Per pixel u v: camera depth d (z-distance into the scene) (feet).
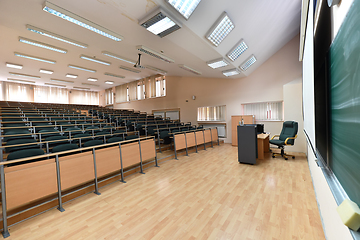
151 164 12.85
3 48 15.76
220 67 16.47
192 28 10.07
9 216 6.14
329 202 4.39
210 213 6.58
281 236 5.26
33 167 6.49
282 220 6.03
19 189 6.10
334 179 3.37
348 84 2.47
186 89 26.25
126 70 24.29
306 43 6.32
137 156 10.96
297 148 16.30
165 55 14.74
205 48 12.45
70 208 7.17
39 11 9.37
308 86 6.11
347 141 2.57
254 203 7.20
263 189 8.48
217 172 11.10
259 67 19.76
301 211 6.53
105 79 29.30
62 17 9.40
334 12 3.23
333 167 3.50
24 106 24.12
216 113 23.62
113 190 8.79
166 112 28.66
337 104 3.13
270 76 19.07
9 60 18.81
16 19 10.12
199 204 7.25
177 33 10.84
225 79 22.50
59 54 17.40
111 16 9.45
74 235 5.54
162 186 9.14
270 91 19.08
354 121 2.25
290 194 7.89
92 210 6.99
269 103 19.39
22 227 5.99
